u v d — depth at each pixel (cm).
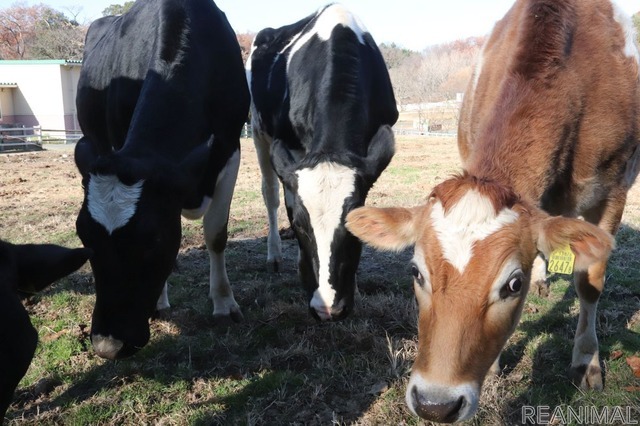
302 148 248
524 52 156
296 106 245
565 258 123
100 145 268
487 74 195
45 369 182
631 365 174
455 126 1575
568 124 153
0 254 112
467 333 115
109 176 157
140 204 156
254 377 178
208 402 167
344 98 217
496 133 146
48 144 1144
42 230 342
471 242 116
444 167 655
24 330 107
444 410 113
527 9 169
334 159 189
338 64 227
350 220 137
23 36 2564
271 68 281
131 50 231
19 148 984
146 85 198
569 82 155
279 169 198
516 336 195
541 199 152
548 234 121
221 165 216
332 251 182
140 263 156
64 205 428
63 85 1544
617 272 249
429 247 119
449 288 116
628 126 172
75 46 2225
